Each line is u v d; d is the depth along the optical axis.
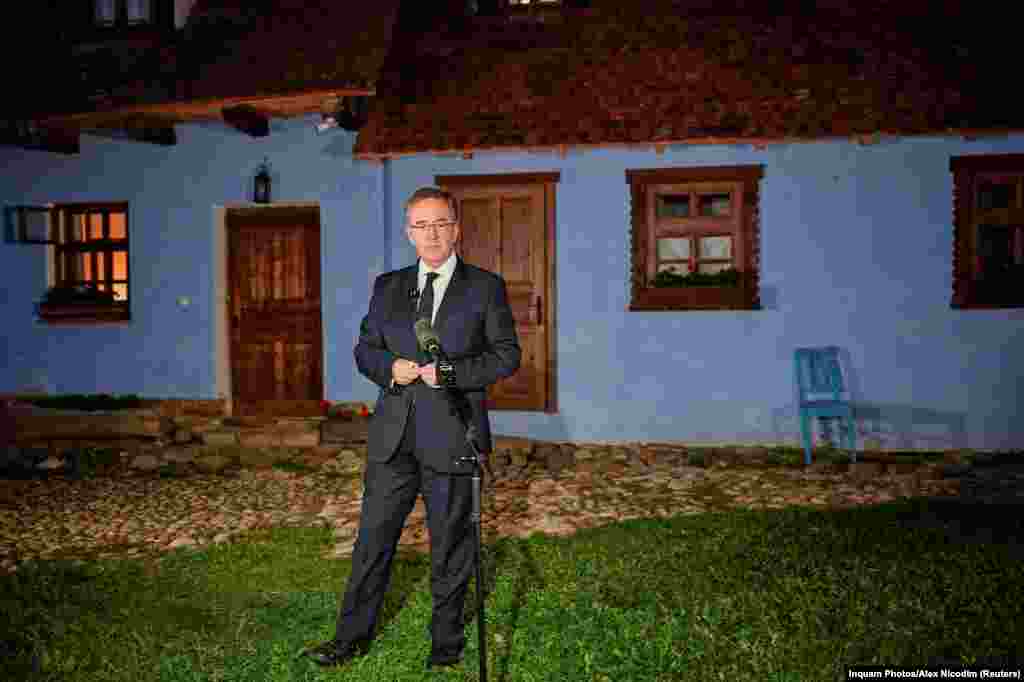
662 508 6.68
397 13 9.70
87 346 9.91
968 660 3.49
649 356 9.01
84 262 10.23
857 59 9.20
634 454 8.66
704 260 9.02
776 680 3.39
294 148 9.40
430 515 3.54
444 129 8.95
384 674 3.53
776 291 8.82
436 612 3.57
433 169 9.26
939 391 8.67
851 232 8.70
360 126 8.97
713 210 10.38
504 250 9.27
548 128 8.73
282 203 9.52
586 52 9.70
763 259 8.82
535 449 8.80
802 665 3.50
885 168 8.64
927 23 9.73
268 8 10.27
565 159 9.07
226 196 9.59
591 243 9.06
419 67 9.84
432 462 3.47
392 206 9.35
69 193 9.92
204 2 10.62
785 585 4.38
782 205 8.77
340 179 9.30
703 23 9.93
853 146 8.66
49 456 8.87
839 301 8.74
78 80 9.66
